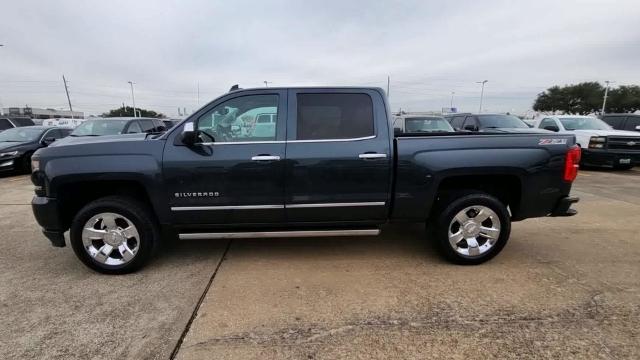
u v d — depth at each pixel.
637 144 11.20
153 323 3.00
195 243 4.78
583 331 2.87
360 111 3.95
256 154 3.79
